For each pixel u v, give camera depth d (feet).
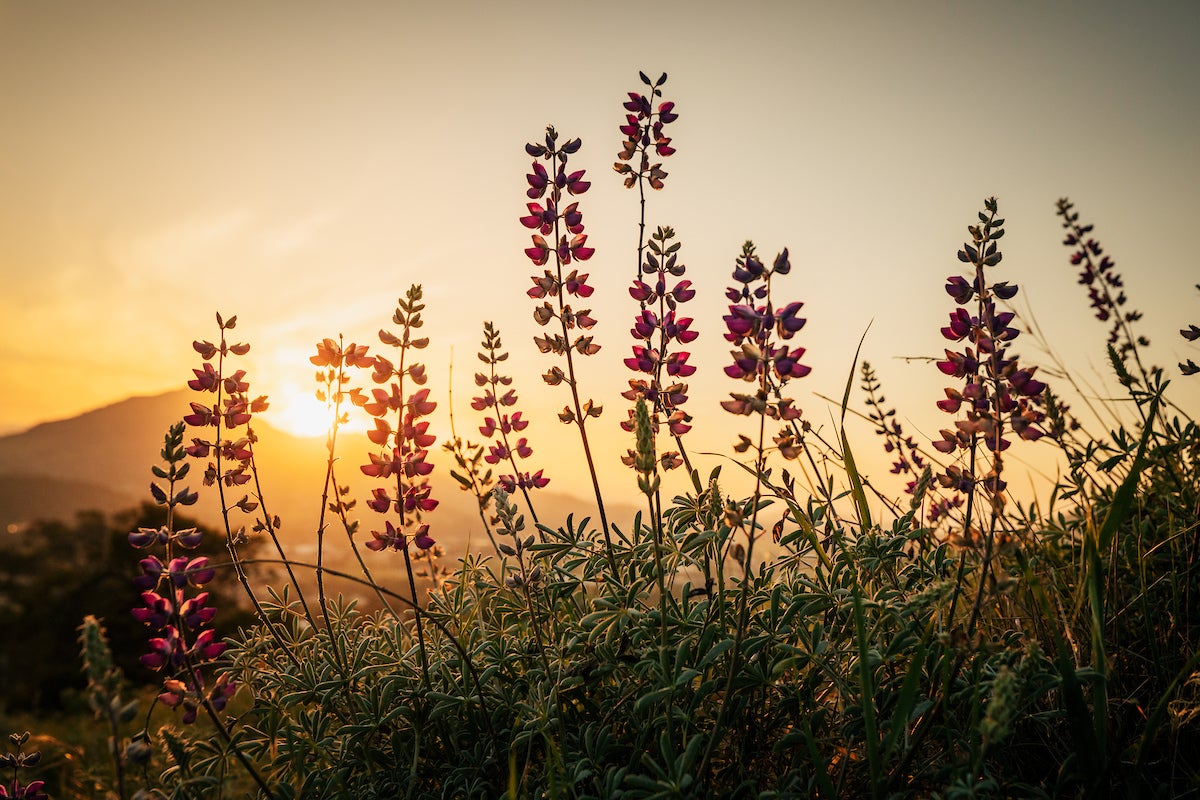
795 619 7.69
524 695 8.30
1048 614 6.31
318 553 8.75
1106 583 8.28
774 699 7.70
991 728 5.35
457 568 10.57
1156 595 8.65
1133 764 6.74
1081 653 7.63
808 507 8.68
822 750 7.35
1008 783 6.23
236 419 8.73
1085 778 6.08
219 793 7.66
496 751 7.77
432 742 8.61
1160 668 7.31
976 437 6.29
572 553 9.04
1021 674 6.27
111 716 5.31
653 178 9.11
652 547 8.54
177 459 6.95
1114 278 15.85
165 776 7.71
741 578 8.45
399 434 8.41
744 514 7.20
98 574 88.12
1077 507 9.64
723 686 7.28
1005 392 6.17
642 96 9.22
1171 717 6.99
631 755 7.41
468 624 9.56
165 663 6.56
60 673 80.64
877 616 7.55
